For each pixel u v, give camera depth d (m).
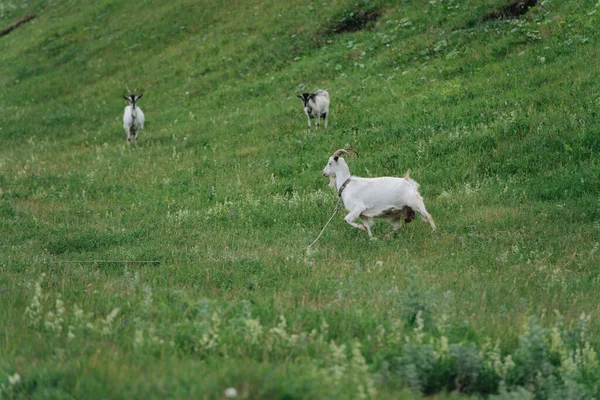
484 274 11.31
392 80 27.06
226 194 19.02
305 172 20.17
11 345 7.66
